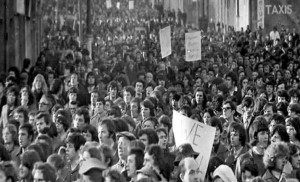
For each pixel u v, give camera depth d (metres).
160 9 87.88
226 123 18.23
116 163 15.72
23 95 20.86
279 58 39.44
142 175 13.27
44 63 37.94
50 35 61.81
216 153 16.47
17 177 13.98
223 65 34.81
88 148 13.45
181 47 51.00
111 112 19.38
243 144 16.20
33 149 14.29
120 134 14.86
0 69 36.47
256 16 63.03
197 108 21.12
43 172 12.63
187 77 29.45
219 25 70.69
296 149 14.62
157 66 36.16
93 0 96.75
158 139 15.59
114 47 50.75
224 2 77.81
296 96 22.67
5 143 16.61
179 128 15.34
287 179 13.02
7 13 36.53
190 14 89.94
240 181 14.40
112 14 94.25
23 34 40.25
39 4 49.84
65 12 80.00
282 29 55.84
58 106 19.86
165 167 13.55
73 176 15.07
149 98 20.75
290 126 16.67
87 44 46.47
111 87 23.61
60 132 17.48
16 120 17.62
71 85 24.22
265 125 15.59
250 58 38.56
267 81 26.25
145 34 67.44
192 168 13.02
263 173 14.69
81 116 17.84
